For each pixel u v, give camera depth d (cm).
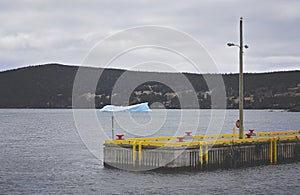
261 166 4141
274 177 3753
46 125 13650
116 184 3581
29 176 4112
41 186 3684
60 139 8181
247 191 3341
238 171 3897
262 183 3569
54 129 11512
